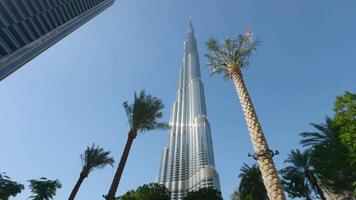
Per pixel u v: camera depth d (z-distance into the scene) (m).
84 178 31.92
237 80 14.47
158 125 26.48
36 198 46.84
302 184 44.38
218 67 16.50
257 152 10.52
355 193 31.72
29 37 55.94
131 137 24.42
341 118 30.53
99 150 34.12
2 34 47.75
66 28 75.62
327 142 35.44
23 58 55.31
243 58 16.16
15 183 49.41
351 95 30.00
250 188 48.09
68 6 75.56
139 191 50.88
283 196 9.05
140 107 25.69
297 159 46.44
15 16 50.44
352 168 32.19
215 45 17.22
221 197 52.00
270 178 9.54
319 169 37.44
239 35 17.23
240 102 13.28
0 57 46.94
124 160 22.53
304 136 38.34
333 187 38.03
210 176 168.88
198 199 50.78
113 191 20.22
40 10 60.03
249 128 11.64
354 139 29.38
